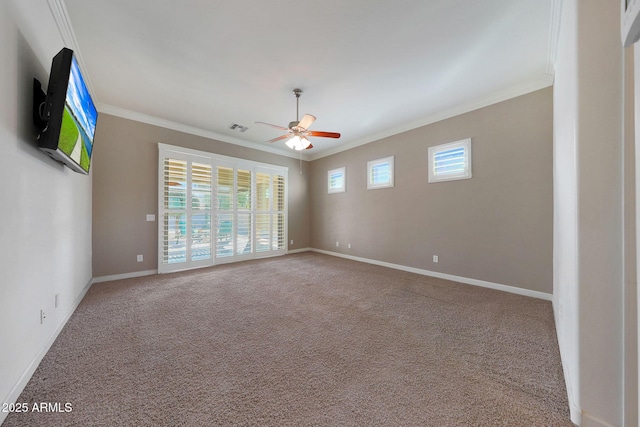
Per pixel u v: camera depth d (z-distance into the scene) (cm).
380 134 499
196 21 212
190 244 459
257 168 565
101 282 369
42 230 175
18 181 141
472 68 283
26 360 149
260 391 145
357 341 204
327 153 625
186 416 126
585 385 120
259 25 217
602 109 117
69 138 175
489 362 176
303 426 121
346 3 194
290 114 410
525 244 320
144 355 181
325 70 286
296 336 212
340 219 591
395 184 475
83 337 205
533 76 300
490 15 206
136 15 205
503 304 287
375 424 123
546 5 195
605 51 116
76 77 182
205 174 479
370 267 481
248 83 314
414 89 329
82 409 130
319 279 393
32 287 158
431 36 231
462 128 379
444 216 402
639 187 101
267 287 350
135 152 405
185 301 293
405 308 275
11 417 124
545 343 202
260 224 573
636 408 107
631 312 108
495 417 128
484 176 356
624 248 110
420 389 148
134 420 123
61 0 188
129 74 293
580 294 122
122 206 392
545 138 305
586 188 121
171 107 385
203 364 171
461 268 381
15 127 139
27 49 154
